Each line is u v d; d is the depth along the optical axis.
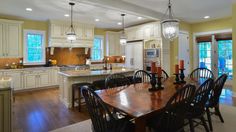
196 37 7.00
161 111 1.85
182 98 1.99
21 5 4.53
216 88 2.84
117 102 2.04
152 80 2.70
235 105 4.04
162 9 4.90
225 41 6.32
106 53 8.24
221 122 3.12
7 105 2.21
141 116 1.64
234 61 4.75
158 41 6.24
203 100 2.43
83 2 3.65
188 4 4.49
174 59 6.30
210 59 6.71
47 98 4.96
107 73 4.42
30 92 5.73
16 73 5.67
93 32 7.38
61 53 7.11
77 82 4.26
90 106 1.92
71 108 4.05
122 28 8.07
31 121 3.27
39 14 5.49
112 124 1.83
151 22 6.29
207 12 5.32
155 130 2.01
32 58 6.48
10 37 5.74
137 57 6.80
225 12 5.37
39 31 6.51
